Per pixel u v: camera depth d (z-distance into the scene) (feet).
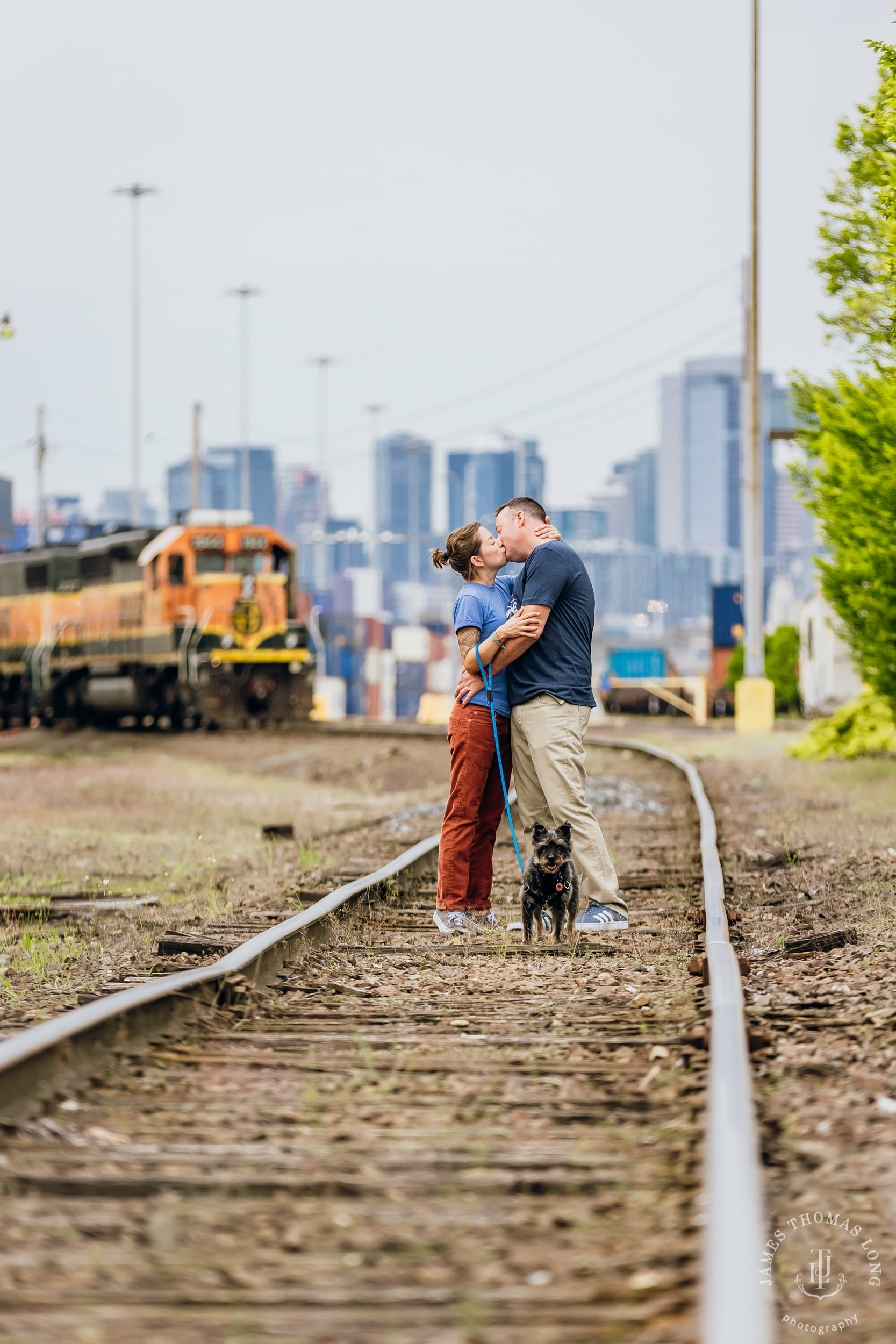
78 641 494.59
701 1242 44.47
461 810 113.91
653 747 311.68
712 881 118.32
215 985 81.05
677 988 87.40
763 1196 50.06
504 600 117.50
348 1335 39.42
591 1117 59.47
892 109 160.04
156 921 127.95
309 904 128.67
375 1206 49.42
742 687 402.31
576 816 112.47
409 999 85.81
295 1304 41.42
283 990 88.22
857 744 269.64
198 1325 40.06
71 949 113.19
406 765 311.06
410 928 115.85
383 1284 42.91
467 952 102.89
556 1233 46.80
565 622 112.27
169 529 445.78
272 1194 50.70
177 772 331.57
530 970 95.81
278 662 435.53
